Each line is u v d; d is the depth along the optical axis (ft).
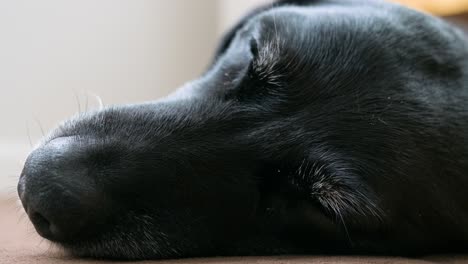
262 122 1.95
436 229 1.96
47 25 3.79
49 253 1.90
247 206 1.93
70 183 1.82
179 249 1.89
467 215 1.97
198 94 2.05
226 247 1.93
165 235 1.88
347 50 2.00
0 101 3.73
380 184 1.90
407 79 1.98
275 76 1.98
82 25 3.88
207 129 1.94
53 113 3.86
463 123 1.98
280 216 1.94
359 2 2.21
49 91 3.84
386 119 1.93
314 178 1.91
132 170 1.87
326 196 1.90
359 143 1.92
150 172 1.88
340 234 1.93
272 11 2.15
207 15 4.27
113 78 4.02
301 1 2.31
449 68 2.03
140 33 4.07
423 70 2.01
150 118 1.95
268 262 1.83
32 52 3.77
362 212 1.89
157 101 2.03
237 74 2.06
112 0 3.95
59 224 1.82
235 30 2.35
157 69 4.16
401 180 1.90
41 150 1.87
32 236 2.05
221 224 1.92
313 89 1.96
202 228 1.91
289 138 1.93
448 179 1.94
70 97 3.89
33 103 3.80
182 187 1.89
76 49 3.88
